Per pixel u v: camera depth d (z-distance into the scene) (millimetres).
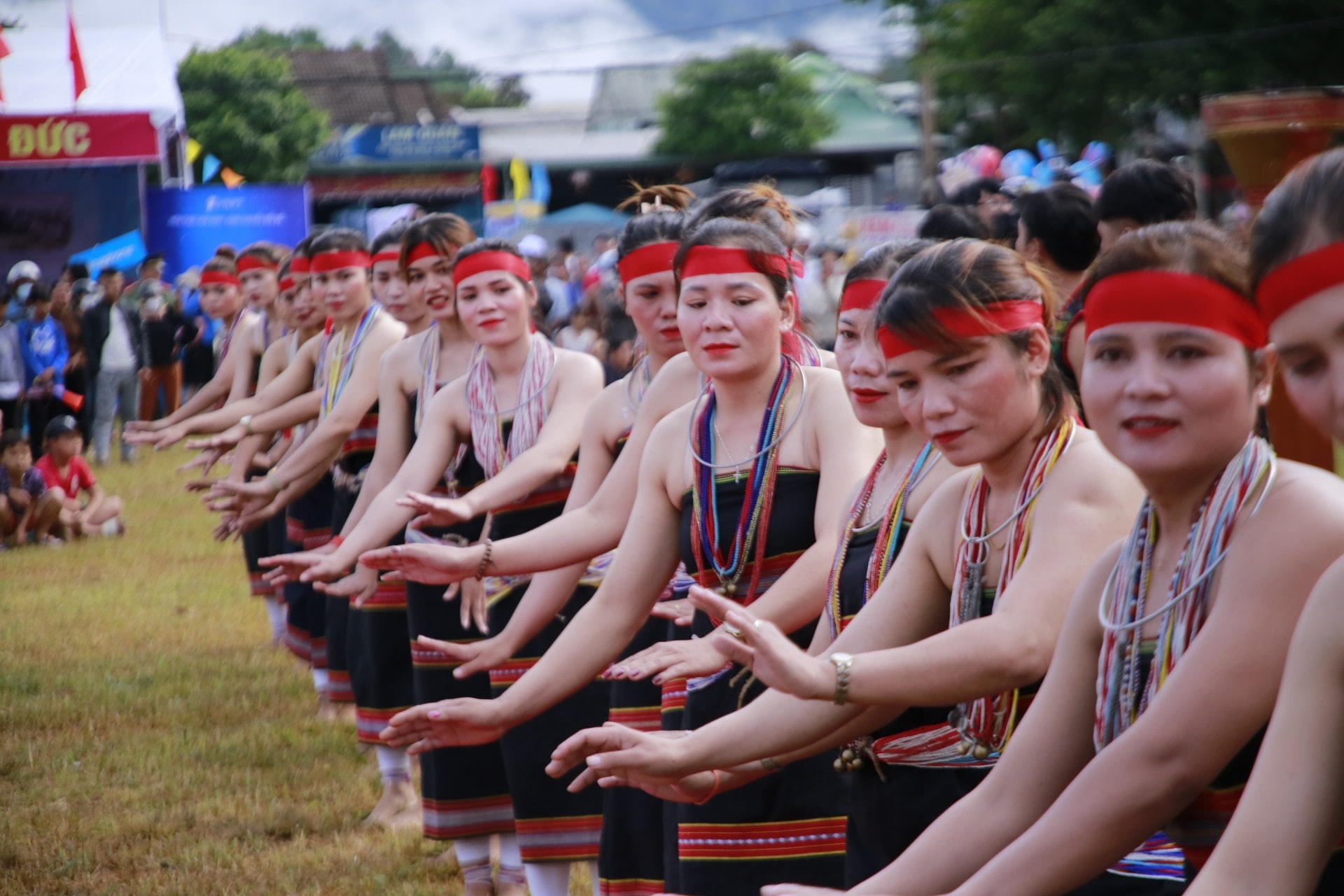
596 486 4832
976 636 2574
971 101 31859
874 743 3049
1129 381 2139
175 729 8047
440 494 5734
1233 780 2172
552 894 5117
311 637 8234
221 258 10477
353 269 7070
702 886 3818
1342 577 1803
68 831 6500
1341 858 1985
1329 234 1707
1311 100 5117
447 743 3729
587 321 18594
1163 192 4723
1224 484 2146
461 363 5922
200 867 6031
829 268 19656
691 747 2756
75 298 19891
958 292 2689
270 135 43812
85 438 20062
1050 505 2707
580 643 3863
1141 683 2227
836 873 3746
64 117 23875
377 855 6145
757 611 3607
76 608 11273
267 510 6883
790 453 3824
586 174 48875
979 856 2324
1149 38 25094
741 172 36406
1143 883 2420
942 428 2740
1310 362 1753
